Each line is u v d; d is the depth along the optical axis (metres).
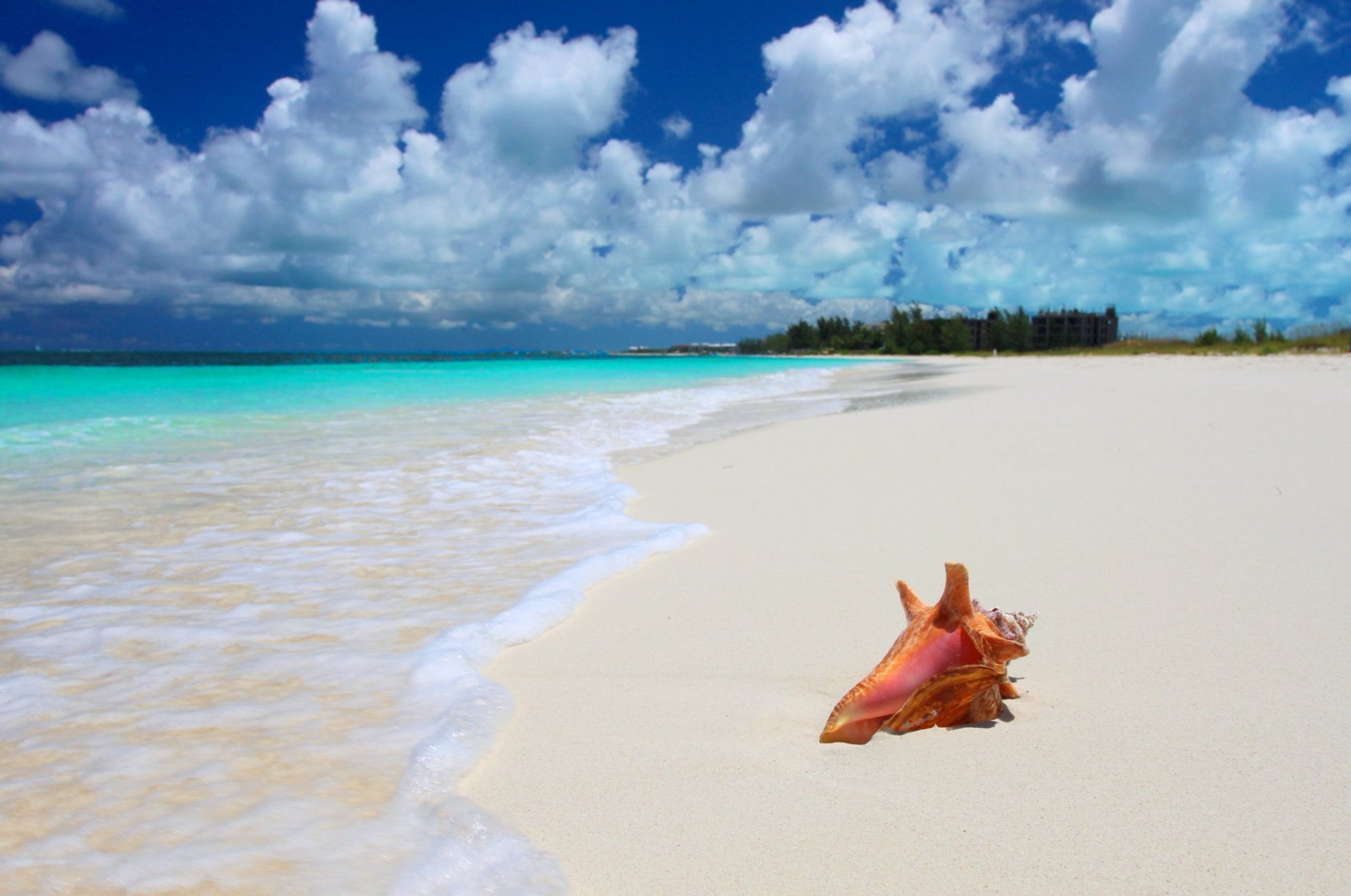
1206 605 3.31
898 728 2.31
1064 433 8.37
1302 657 2.76
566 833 1.88
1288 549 4.04
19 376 18.88
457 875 1.73
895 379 26.34
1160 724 2.32
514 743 2.36
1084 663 2.78
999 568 3.94
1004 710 2.45
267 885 1.69
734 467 7.38
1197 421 8.62
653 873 1.72
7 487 6.10
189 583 3.88
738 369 39.88
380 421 11.05
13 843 1.83
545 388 19.67
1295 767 2.06
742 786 2.06
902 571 4.03
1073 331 109.75
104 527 4.97
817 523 5.14
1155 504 5.10
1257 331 40.16
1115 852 1.73
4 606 3.51
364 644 3.10
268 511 5.45
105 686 2.71
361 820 1.93
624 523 5.14
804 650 3.05
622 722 2.47
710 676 2.84
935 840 1.80
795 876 1.69
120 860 1.77
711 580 4.00
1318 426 7.79
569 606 3.58
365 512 5.47
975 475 6.41
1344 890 1.58
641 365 45.12
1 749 2.27
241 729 2.40
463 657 2.96
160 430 9.39
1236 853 1.71
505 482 6.63
